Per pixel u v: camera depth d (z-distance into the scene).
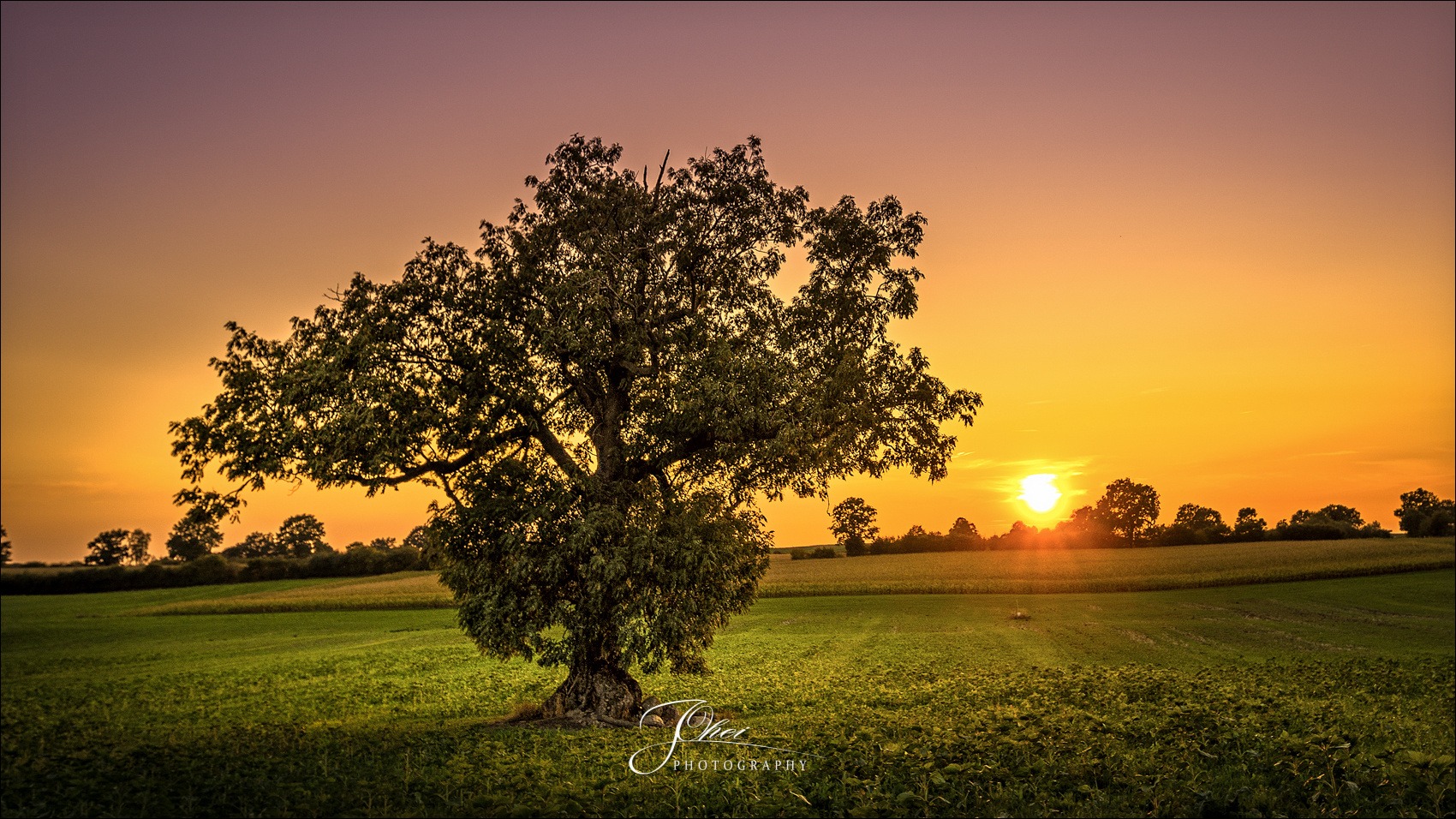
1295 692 22.14
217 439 19.25
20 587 121.25
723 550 20.45
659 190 22.94
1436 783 9.92
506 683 32.25
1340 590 72.12
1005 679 27.30
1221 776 10.88
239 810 11.71
